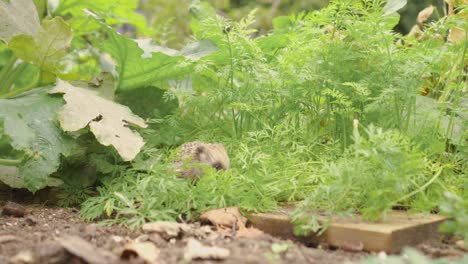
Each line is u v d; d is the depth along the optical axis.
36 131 3.39
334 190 3.10
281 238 3.13
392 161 3.06
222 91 3.60
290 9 5.77
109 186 3.40
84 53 4.28
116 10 4.10
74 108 3.44
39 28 3.51
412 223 3.08
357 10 3.50
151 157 3.52
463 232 2.95
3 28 3.55
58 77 3.57
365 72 3.49
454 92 3.57
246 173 3.36
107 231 3.13
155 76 3.81
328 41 3.50
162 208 3.24
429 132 3.45
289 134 3.56
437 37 3.62
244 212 3.21
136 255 2.84
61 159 3.55
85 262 2.79
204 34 3.71
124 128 3.48
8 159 3.54
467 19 3.50
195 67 3.62
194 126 3.73
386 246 2.98
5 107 3.39
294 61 3.51
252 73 3.58
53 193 3.56
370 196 3.07
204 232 3.09
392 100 3.43
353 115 3.51
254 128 3.65
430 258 2.98
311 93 3.50
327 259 2.90
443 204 2.96
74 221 3.30
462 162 3.46
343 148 3.51
